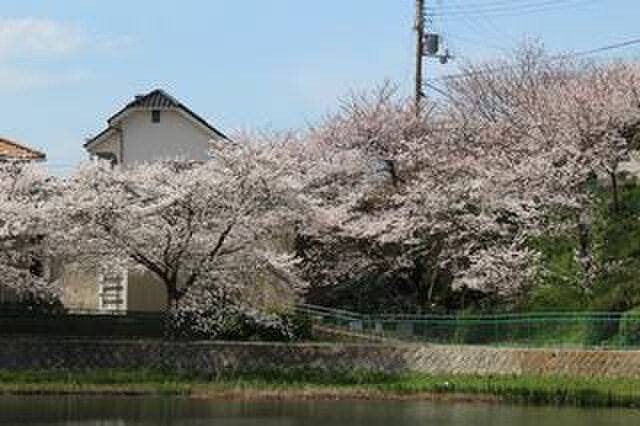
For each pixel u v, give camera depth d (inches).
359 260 1380.4
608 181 1359.5
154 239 1133.7
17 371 1058.1
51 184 1154.7
